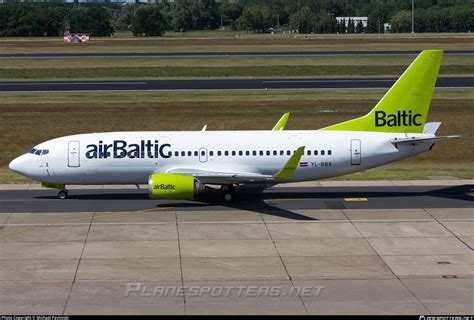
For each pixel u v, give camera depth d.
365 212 132.38
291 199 143.12
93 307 88.56
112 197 146.50
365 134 140.75
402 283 96.31
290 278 98.44
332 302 89.81
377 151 139.75
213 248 111.62
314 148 139.38
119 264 104.56
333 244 113.25
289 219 127.88
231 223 125.56
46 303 89.94
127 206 138.38
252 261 105.50
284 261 105.38
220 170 139.38
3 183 162.25
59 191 147.50
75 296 92.31
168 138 141.38
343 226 123.12
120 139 141.38
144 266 103.69
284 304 89.19
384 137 140.50
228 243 114.12
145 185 157.50
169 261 105.75
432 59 138.62
